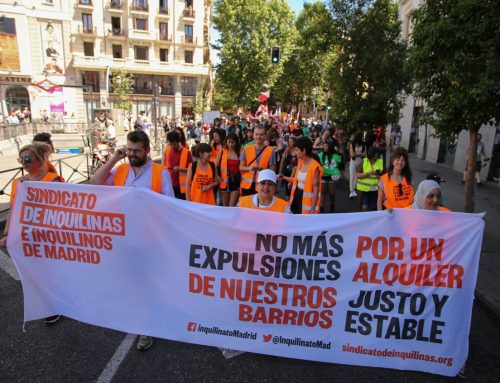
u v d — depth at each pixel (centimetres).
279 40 4484
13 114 3456
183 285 338
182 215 333
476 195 1055
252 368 329
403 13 2267
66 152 1795
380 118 1400
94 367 323
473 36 500
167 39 5062
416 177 1358
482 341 386
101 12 4728
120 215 341
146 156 374
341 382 316
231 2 4428
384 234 315
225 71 4575
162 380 310
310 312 326
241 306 332
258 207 371
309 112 6294
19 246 359
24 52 3969
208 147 540
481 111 525
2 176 1168
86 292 355
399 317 319
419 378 325
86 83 4728
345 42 1377
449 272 312
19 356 336
